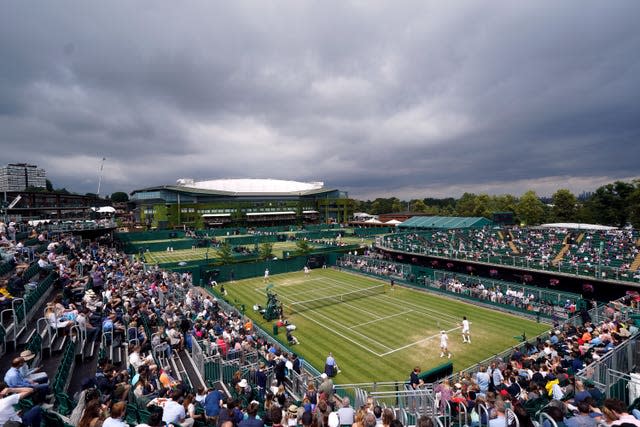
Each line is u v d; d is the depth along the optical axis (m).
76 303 21.62
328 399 15.62
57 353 16.50
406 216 162.50
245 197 149.00
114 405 7.99
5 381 10.61
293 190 179.62
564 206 124.56
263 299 51.38
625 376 15.20
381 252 81.00
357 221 165.12
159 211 125.62
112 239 80.19
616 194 108.31
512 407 9.74
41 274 26.48
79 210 91.31
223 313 35.41
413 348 33.69
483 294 47.75
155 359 18.69
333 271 72.06
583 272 46.78
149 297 28.94
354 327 39.44
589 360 19.00
